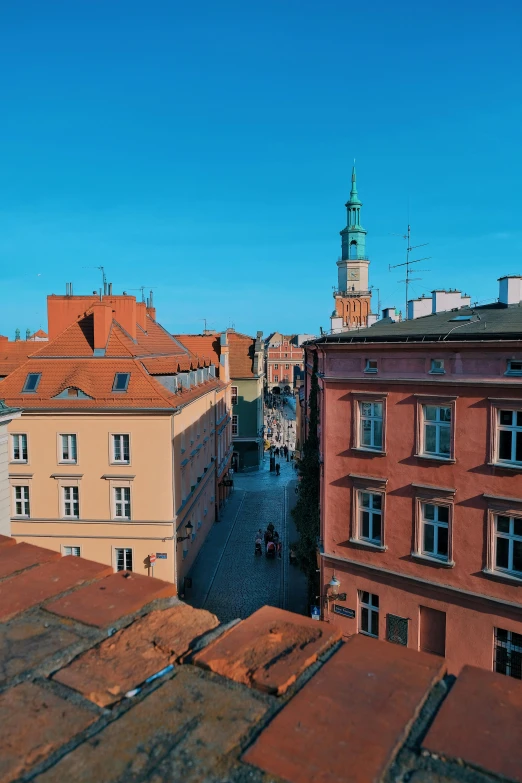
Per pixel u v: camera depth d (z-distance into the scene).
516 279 25.03
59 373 32.22
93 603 4.37
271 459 65.88
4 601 4.39
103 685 3.40
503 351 17.41
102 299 38.81
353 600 21.59
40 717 3.12
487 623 18.28
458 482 18.61
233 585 33.38
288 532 44.12
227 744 2.93
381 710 3.18
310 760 2.81
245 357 68.69
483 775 2.79
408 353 19.45
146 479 30.44
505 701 3.29
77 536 30.84
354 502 21.25
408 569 19.95
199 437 40.25
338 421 21.64
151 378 31.70
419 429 19.44
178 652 3.76
